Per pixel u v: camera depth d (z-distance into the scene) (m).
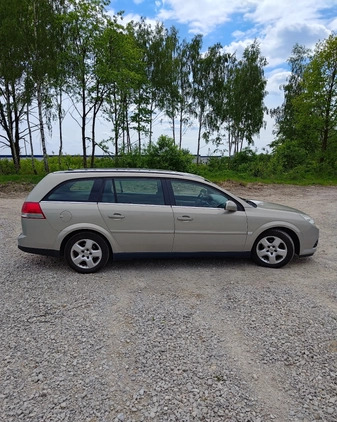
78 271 4.73
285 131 35.41
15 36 17.12
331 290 4.27
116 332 3.17
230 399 2.32
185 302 3.86
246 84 32.59
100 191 4.77
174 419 2.13
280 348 2.95
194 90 30.91
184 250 4.93
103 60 20.09
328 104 24.88
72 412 2.17
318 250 6.17
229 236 4.95
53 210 4.59
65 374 2.55
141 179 4.88
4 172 22.28
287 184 19.66
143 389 2.40
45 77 19.36
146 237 4.77
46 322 3.34
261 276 4.74
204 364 2.70
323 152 26.28
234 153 35.81
